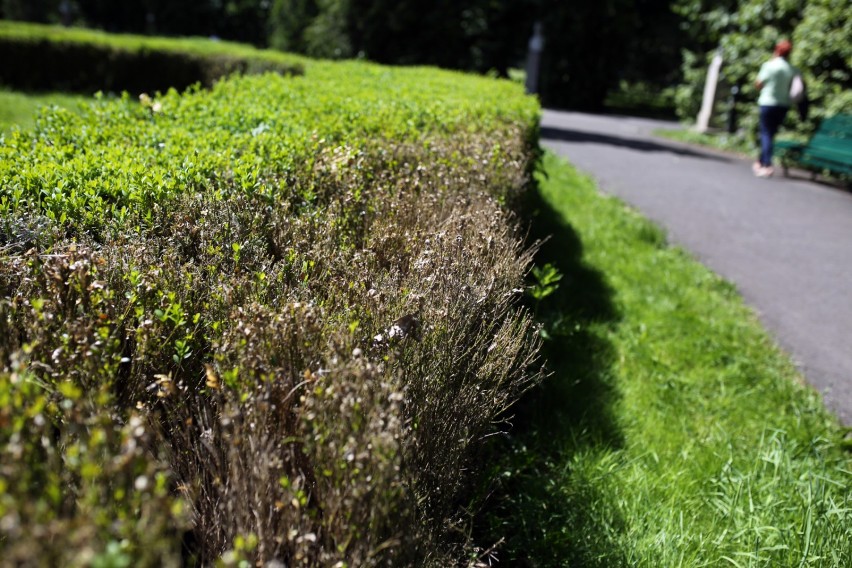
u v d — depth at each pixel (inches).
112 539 52.1
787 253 273.3
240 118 175.6
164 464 69.6
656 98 1505.9
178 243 102.4
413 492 76.4
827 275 250.5
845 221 326.6
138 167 116.2
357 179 132.6
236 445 69.2
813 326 207.3
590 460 127.2
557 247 241.8
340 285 97.0
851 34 423.5
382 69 394.9
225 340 80.4
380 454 65.8
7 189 104.9
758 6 511.5
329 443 69.4
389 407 71.7
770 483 123.0
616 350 175.9
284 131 159.9
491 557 102.2
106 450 56.9
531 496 115.3
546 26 999.6
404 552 72.3
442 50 823.7
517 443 128.0
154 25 1585.9
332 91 247.6
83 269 80.5
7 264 85.5
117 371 78.2
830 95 449.7
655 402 152.8
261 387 71.6
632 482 122.2
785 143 430.9
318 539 71.7
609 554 103.7
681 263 249.4
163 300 88.0
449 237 110.1
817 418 152.0
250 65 624.7
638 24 1106.7
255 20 1667.1
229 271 99.4
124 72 671.1
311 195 124.6
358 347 81.4
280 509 68.1
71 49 650.8
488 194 136.5
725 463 129.7
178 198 110.7
